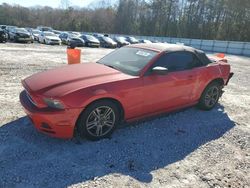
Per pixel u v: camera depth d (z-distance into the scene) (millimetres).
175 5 72688
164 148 4195
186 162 3852
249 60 25406
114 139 4301
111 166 3572
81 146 3992
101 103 4012
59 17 94000
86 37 28766
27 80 4414
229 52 36219
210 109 6188
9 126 4461
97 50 23094
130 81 4320
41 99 3783
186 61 5383
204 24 66688
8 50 15805
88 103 3838
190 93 5457
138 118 4688
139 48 5309
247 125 5492
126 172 3477
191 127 5094
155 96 4727
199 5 67438
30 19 93375
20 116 4883
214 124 5355
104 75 4352
